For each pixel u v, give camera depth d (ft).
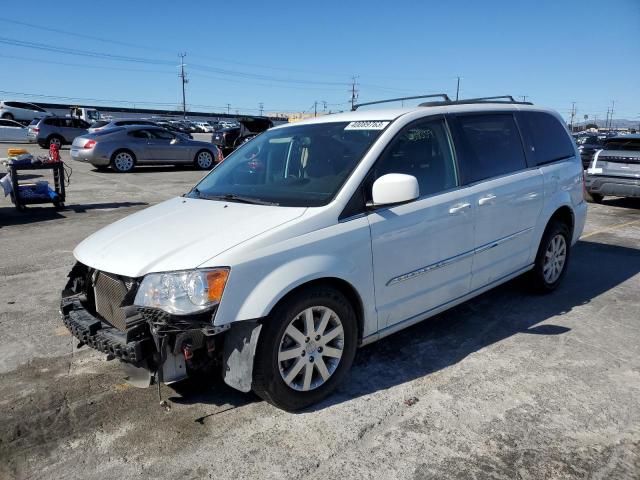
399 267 11.75
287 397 10.19
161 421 10.29
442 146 13.26
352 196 11.03
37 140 86.33
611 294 17.63
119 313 10.17
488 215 13.89
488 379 11.82
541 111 17.34
